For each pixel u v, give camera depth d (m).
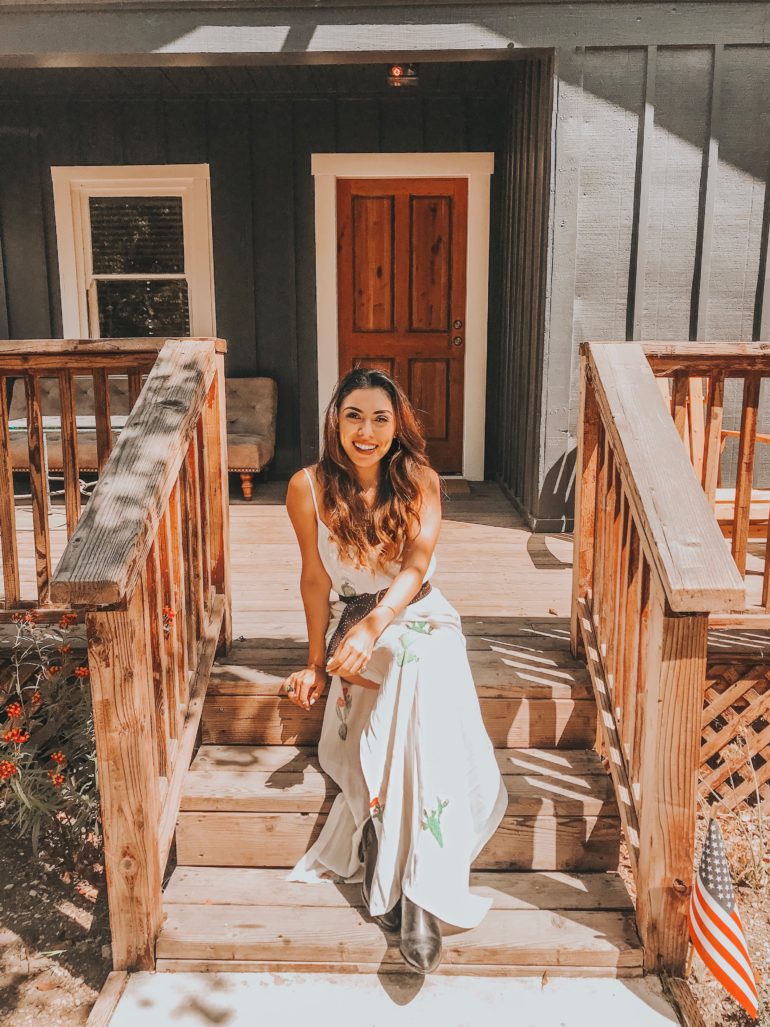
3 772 2.62
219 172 6.15
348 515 2.23
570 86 4.43
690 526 1.97
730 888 1.95
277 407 6.41
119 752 2.01
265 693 2.65
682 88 4.46
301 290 6.27
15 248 6.28
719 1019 2.15
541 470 4.79
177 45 4.35
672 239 4.60
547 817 2.38
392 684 2.14
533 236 4.97
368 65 5.37
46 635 3.01
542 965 2.11
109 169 6.16
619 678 2.40
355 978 2.10
